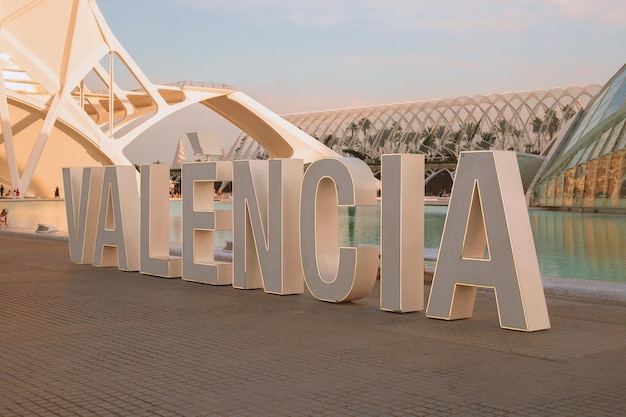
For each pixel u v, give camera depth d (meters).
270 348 6.23
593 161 40.72
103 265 12.89
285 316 7.94
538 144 79.00
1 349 6.21
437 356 5.89
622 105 40.66
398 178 8.09
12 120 58.75
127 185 12.36
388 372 5.35
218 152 11.78
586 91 76.00
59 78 58.28
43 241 19.08
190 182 10.88
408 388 4.89
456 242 7.61
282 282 9.52
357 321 7.63
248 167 9.91
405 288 8.10
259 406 4.49
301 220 9.16
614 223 28.06
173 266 11.41
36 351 6.13
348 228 27.06
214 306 8.66
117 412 4.39
